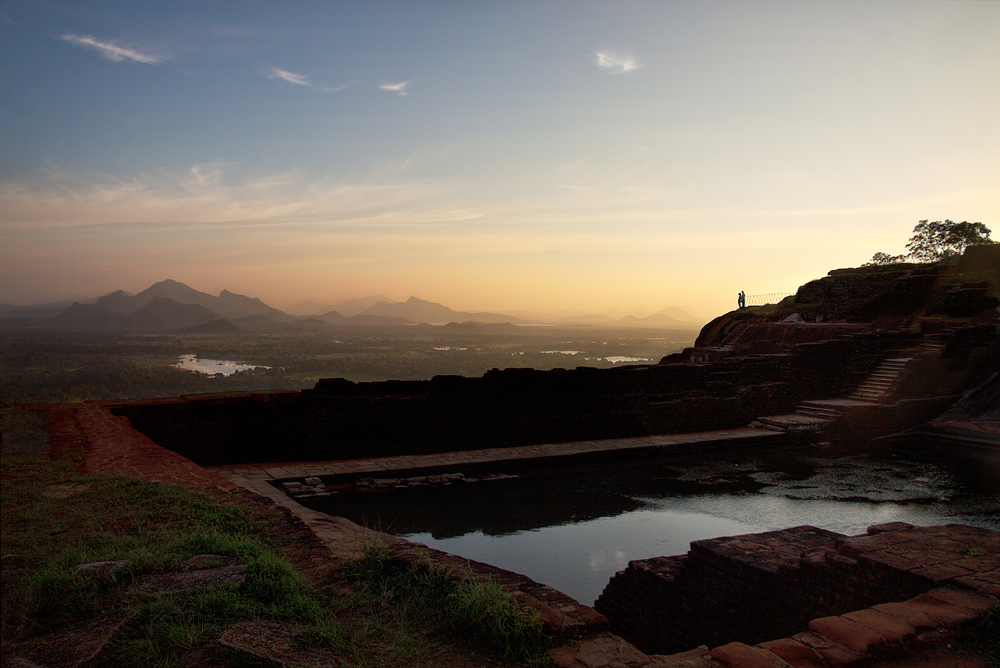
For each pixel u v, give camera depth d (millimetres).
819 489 12750
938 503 11633
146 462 7652
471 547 9156
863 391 20516
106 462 7438
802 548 6508
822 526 10297
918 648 4023
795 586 5707
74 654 2951
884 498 12008
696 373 19453
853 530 10047
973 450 16750
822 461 15508
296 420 13891
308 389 14836
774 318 27281
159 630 3234
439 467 13477
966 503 11602
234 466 13008
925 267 26469
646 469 14609
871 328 22984
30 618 3271
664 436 17484
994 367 20719
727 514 10984
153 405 12445
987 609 4422
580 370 17406
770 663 3719
